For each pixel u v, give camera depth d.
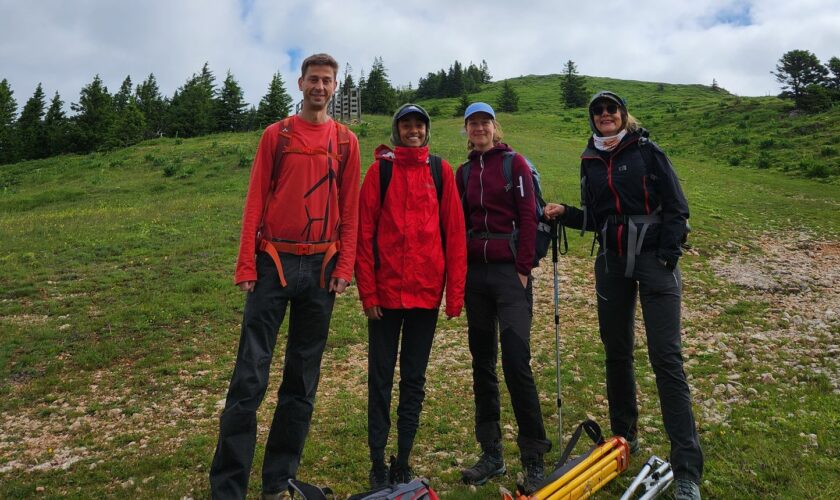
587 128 58.75
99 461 4.53
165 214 19.22
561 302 9.84
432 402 5.44
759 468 3.64
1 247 14.73
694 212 18.75
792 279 10.95
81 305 9.99
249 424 3.06
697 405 4.95
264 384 3.16
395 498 2.76
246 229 3.14
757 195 24.34
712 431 4.30
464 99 97.75
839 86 76.44
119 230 16.67
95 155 47.47
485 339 3.76
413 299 3.42
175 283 11.24
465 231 3.62
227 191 25.39
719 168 34.72
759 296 9.78
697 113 66.75
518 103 101.81
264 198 3.27
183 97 91.44
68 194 27.00
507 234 3.60
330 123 3.45
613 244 3.66
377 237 3.51
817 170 30.91
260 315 3.16
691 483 3.13
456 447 4.36
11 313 9.62
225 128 82.00
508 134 49.28
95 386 6.58
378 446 3.40
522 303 3.54
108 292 10.77
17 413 5.87
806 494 3.28
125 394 6.28
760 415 4.62
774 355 6.44
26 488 3.98
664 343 3.40
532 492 3.07
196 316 9.30
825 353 6.42
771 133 47.22
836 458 3.75
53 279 11.73
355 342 8.04
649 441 4.20
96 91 74.75
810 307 8.91
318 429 4.86
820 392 5.17
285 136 3.26
